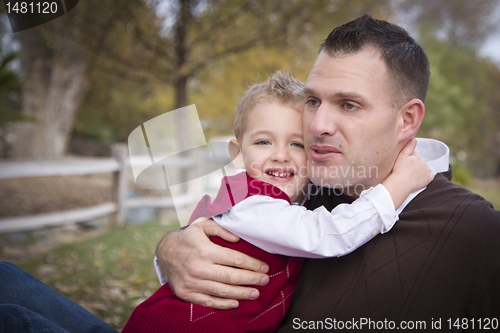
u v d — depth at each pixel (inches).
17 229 171.0
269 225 43.9
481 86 508.4
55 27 255.4
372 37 41.6
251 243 45.7
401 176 43.4
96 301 117.0
